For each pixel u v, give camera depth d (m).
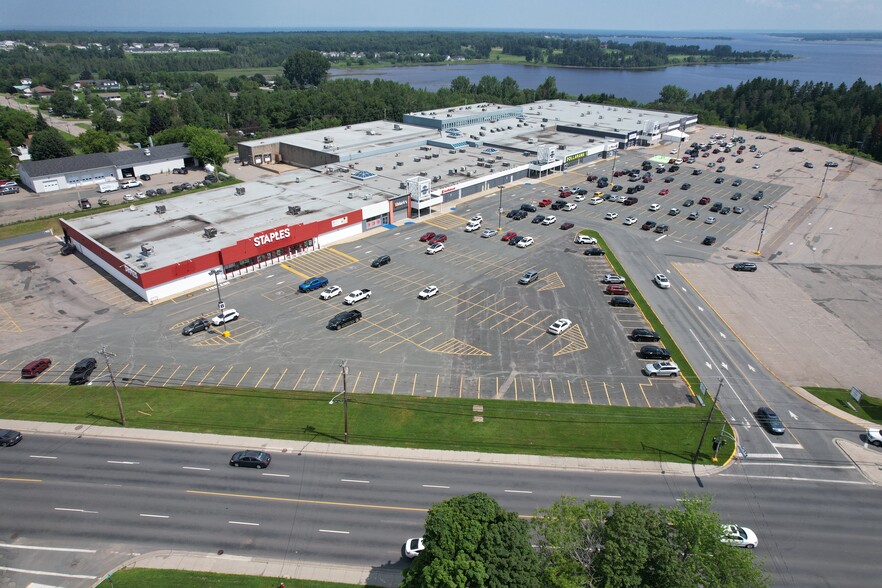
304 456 53.16
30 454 52.91
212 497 48.44
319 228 99.00
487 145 161.00
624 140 172.38
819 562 42.78
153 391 61.66
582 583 31.97
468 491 49.31
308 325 74.94
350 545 44.06
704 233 110.62
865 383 65.44
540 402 60.66
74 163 141.62
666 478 51.19
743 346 72.19
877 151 182.88
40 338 71.81
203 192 118.06
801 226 115.06
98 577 41.16
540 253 98.94
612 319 77.69
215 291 84.62
